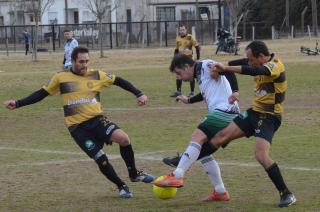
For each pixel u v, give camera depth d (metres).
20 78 57.28
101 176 18.39
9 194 16.48
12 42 120.94
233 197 15.59
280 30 148.88
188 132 26.58
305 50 79.44
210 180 16.42
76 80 15.59
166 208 14.72
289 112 31.62
